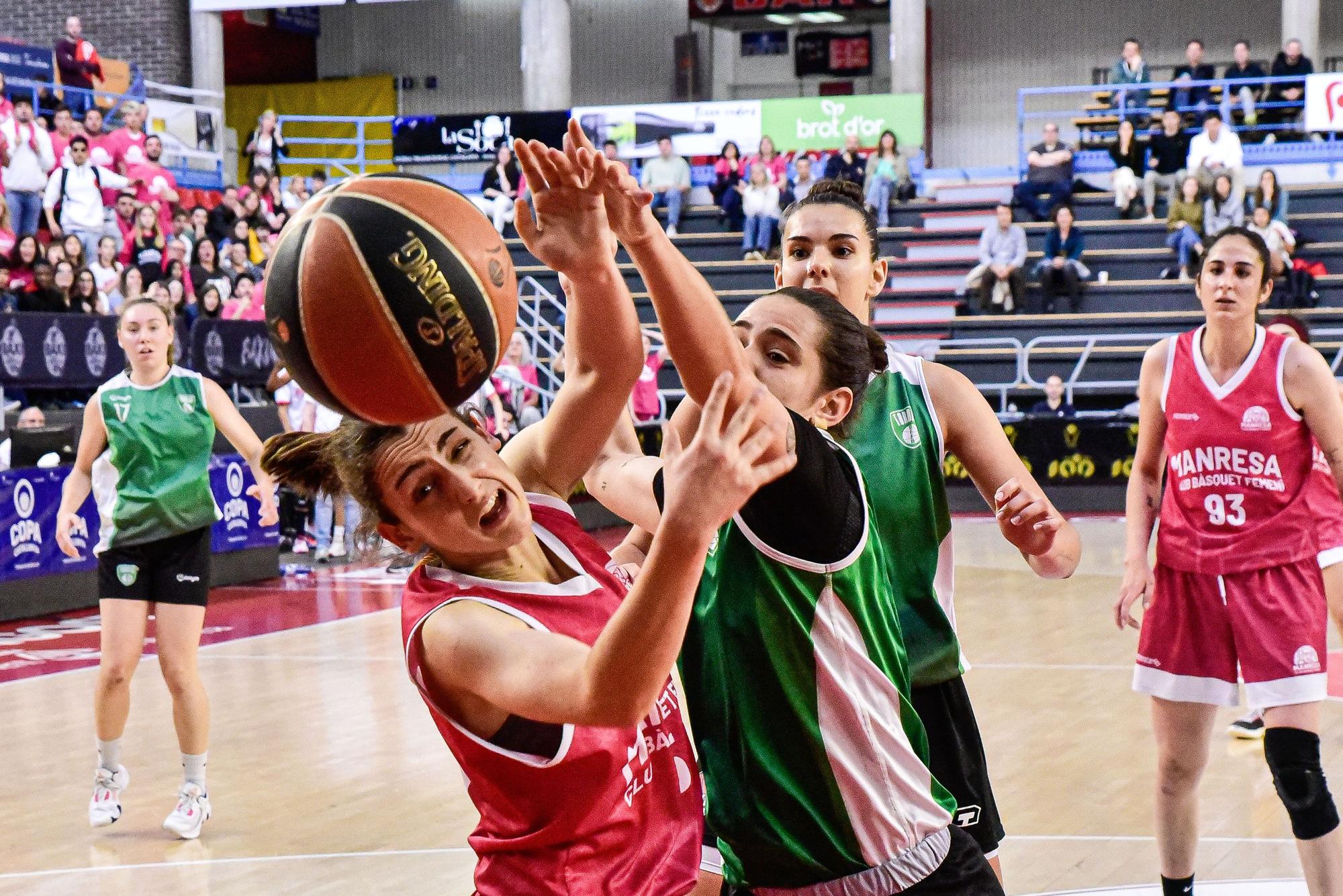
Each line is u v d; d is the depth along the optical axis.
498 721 1.79
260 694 7.14
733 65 24.50
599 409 2.08
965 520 15.48
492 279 1.78
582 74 24.66
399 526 1.88
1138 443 3.90
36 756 6.01
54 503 9.74
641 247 1.68
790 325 2.05
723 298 17.84
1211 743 5.82
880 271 2.81
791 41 24.20
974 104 23.23
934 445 2.52
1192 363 3.79
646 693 1.49
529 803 1.87
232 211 15.46
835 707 1.99
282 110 24.91
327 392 1.76
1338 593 4.60
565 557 2.00
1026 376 16.30
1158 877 4.14
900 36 20.03
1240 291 3.70
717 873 2.16
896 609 2.43
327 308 1.71
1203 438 3.72
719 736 2.07
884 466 2.48
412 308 1.72
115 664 4.93
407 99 25.02
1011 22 22.94
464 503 1.79
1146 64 20.66
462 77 24.81
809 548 1.95
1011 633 8.59
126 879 4.41
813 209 2.71
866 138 18.94
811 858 2.02
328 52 25.16
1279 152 18.66
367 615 9.67
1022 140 19.22
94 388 11.62
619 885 1.92
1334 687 6.84
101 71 16.78
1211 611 3.68
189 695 4.85
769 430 1.46
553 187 1.74
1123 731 6.06
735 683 2.02
